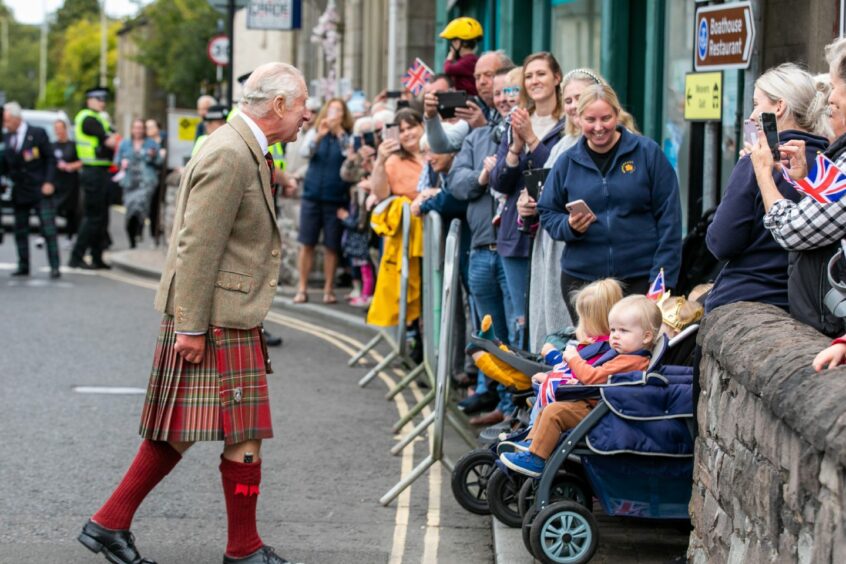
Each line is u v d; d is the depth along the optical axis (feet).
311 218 65.62
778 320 20.65
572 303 30.45
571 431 25.12
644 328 25.75
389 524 29.78
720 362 21.27
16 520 29.07
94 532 25.49
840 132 20.43
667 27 46.65
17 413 40.47
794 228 19.58
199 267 24.59
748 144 23.40
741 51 31.58
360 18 106.73
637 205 30.07
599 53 54.75
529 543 25.02
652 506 25.31
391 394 42.80
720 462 21.36
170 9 177.58
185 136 101.76
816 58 34.06
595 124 29.78
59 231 122.11
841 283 19.06
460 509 31.09
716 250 23.38
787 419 16.83
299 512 30.55
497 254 37.86
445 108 40.65
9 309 65.26
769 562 18.20
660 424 24.76
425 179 44.06
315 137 65.51
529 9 67.67
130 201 101.76
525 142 34.40
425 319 38.91
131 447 36.19
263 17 76.28
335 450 36.63
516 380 29.07
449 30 48.67
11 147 81.00
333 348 54.95
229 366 24.98
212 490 32.12
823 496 15.87
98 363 49.88
